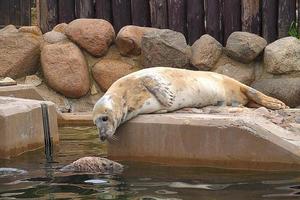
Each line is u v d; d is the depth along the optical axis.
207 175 7.17
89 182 6.80
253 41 13.40
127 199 5.96
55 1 15.16
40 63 14.06
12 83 12.37
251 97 10.17
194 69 13.70
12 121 8.60
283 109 9.60
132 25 14.57
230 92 10.14
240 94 10.22
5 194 6.27
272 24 14.16
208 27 14.43
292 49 13.13
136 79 9.13
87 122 11.72
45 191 6.38
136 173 7.37
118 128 8.74
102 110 8.52
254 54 13.41
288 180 6.79
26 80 13.88
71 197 6.09
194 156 8.07
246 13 14.16
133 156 8.57
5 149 8.46
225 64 13.66
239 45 13.43
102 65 13.73
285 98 12.76
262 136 7.64
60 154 8.69
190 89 9.48
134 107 8.84
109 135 8.43
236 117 8.15
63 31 14.38
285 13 14.06
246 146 7.72
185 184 6.65
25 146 8.91
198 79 9.73
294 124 8.45
